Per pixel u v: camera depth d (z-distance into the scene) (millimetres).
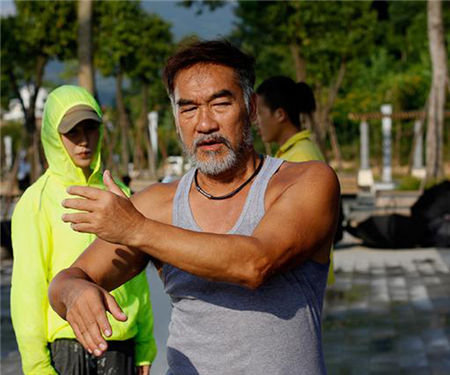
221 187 2219
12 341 7219
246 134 2188
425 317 7621
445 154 35656
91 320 1905
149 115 31000
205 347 2139
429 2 17797
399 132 35875
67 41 24031
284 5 24094
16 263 3424
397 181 29078
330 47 24625
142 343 3623
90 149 3680
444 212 12383
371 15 24578
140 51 26672
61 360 3383
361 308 8117
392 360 6137
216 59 2141
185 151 2229
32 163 22109
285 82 4594
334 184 2129
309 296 2160
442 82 17672
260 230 2012
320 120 27188
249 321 2107
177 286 2174
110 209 1860
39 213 3486
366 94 40812
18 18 24016
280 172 2205
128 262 2262
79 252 3471
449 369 5859
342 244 13320
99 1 26141
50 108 3650
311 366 2148
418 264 10984
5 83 25438
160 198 2324
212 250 1890
